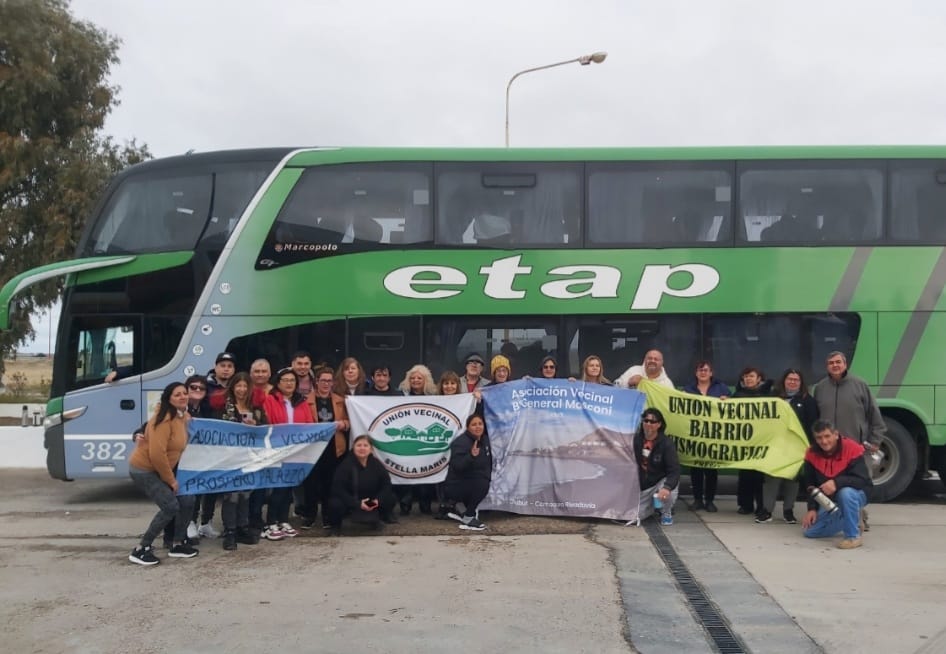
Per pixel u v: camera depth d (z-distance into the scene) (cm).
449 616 560
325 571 680
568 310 974
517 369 979
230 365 814
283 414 809
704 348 975
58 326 1018
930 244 979
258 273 987
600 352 979
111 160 2266
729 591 617
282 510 816
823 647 501
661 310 973
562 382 894
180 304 995
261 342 981
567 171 991
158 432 696
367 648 500
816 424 779
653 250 978
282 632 529
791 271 975
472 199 988
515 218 986
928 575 662
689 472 948
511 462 890
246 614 567
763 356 974
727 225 981
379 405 876
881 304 975
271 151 1009
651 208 985
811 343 975
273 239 989
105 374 1002
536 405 891
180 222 1007
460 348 980
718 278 974
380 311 979
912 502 1027
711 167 989
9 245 2200
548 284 977
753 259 976
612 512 865
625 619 552
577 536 807
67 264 999
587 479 873
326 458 848
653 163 991
